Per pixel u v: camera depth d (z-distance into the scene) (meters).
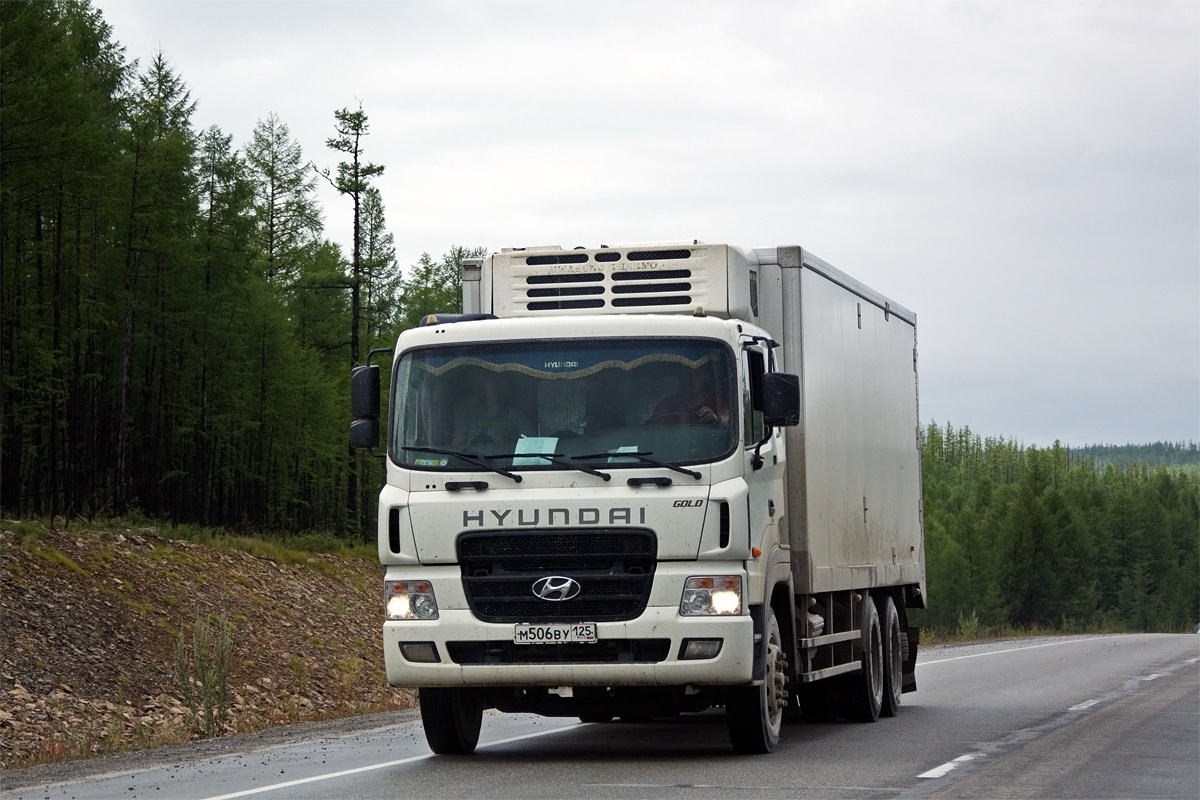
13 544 34.41
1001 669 33.47
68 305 53.81
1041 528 175.38
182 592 38.03
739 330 14.27
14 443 46.78
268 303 66.81
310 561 50.94
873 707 19.50
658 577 13.38
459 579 13.65
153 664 31.53
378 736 17.69
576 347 14.12
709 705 14.52
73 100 44.72
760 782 12.02
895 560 21.70
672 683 13.37
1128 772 12.86
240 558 46.00
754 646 14.09
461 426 14.02
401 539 13.84
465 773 12.98
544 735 17.69
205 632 23.91
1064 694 24.55
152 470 58.84
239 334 63.47
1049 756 14.28
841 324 18.75
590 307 15.30
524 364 14.13
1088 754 14.48
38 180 46.62
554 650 13.52
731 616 13.39
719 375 13.87
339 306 87.81
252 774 13.32
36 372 48.38
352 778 12.70
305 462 74.25
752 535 13.88
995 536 180.50
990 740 16.20
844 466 18.52
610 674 13.40
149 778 13.36
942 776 12.45
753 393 14.38
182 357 61.97
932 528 181.88
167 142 55.97
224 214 63.59
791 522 16.34
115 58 64.38
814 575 16.59
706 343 13.99
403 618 13.80
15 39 43.88
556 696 14.47
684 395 13.84
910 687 22.61
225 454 65.06
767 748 14.66
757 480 14.27
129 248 55.09
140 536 42.00
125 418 53.59
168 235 56.34
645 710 14.41
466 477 13.77
